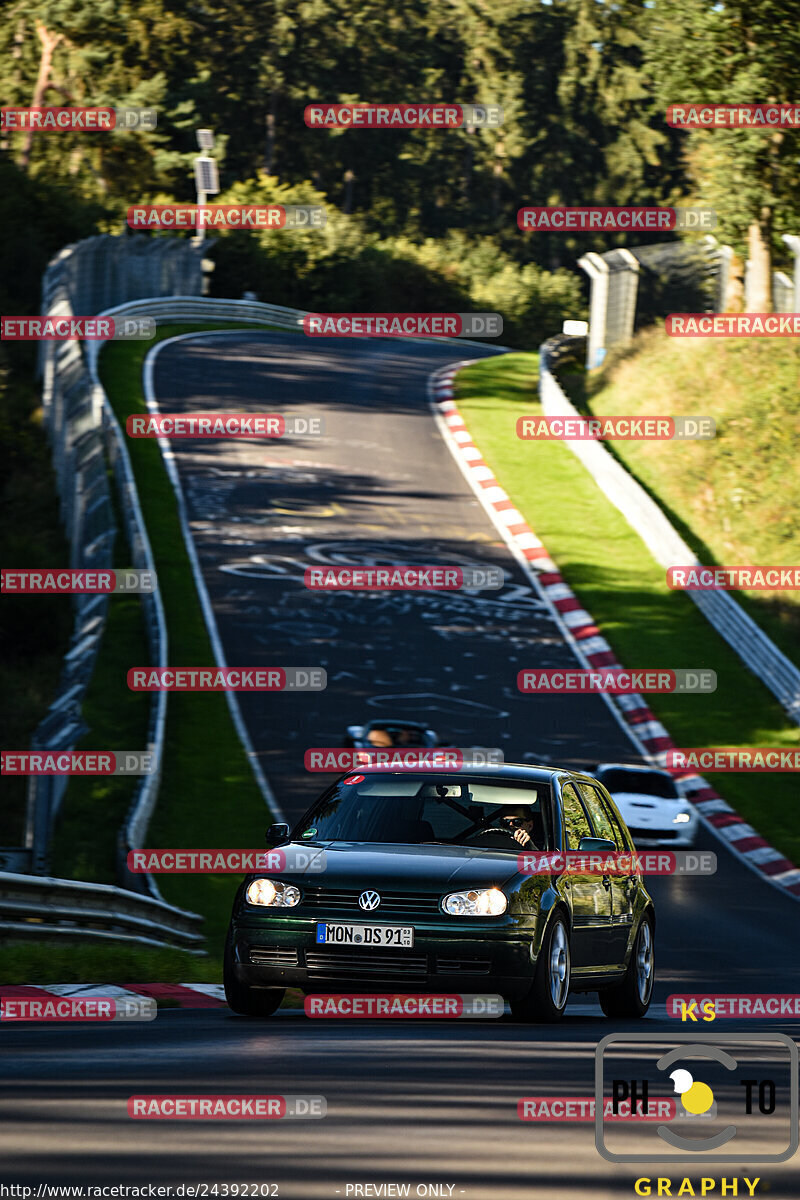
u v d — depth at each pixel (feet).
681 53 638.94
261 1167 48.32
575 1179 47.88
